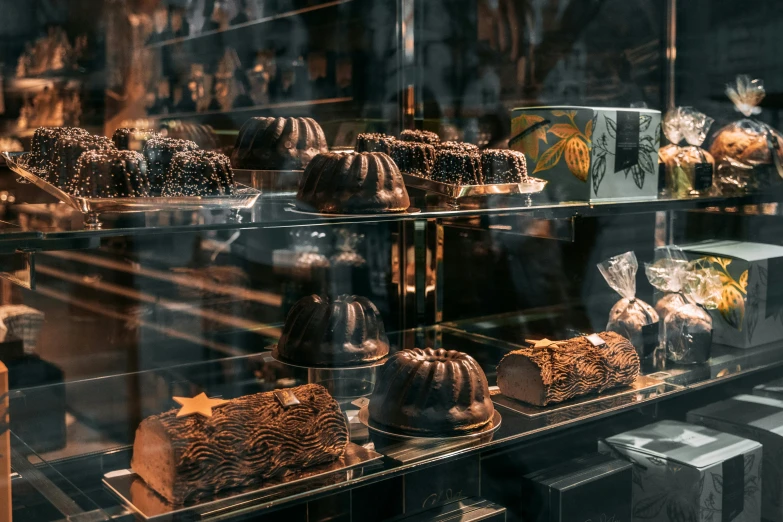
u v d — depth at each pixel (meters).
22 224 0.95
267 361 1.32
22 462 1.00
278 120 1.24
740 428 1.62
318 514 1.23
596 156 1.49
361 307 1.34
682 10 1.90
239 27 1.23
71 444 1.05
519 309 1.68
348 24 1.40
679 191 1.72
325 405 1.11
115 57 1.11
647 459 1.51
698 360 1.63
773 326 1.79
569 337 1.60
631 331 1.58
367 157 1.22
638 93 1.91
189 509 0.96
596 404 1.38
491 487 1.38
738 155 1.81
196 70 1.19
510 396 1.39
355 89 1.43
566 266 1.71
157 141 1.08
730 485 1.51
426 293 1.64
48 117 1.07
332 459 1.11
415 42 1.53
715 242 1.88
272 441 1.04
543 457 1.45
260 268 1.36
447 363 1.22
